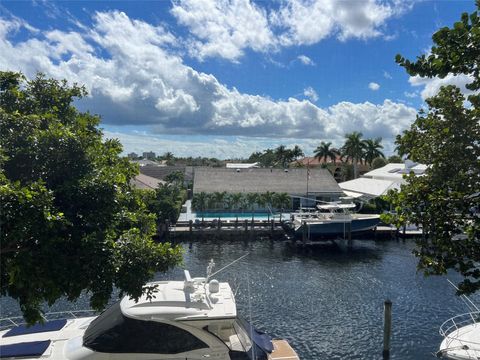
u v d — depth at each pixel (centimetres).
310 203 5478
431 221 617
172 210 4138
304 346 1653
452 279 2591
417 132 698
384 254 3491
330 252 3591
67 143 654
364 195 5272
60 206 623
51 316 1767
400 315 1980
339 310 2055
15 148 631
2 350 733
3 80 786
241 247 3800
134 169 916
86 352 699
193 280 918
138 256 649
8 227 515
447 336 1216
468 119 604
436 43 534
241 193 5362
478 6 520
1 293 587
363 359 1543
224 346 721
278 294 2330
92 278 588
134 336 705
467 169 605
